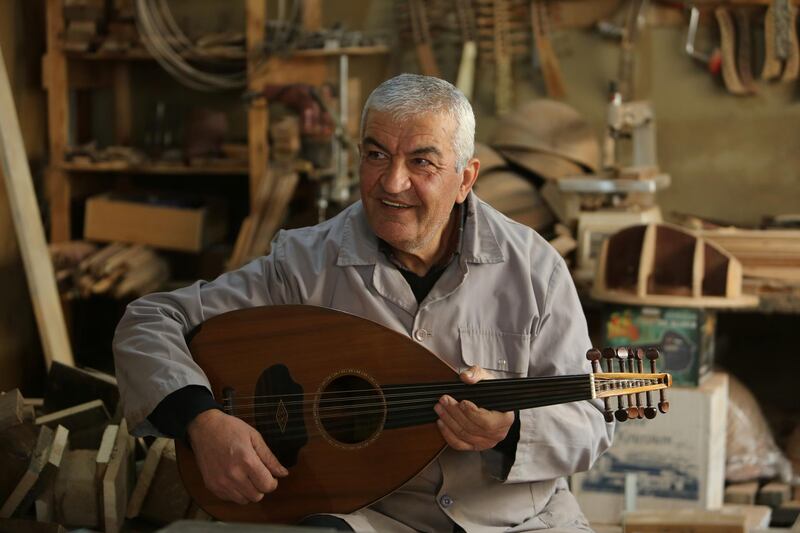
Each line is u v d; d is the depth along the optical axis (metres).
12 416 3.08
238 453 2.37
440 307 2.62
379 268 2.66
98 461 3.04
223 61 5.87
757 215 5.54
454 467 2.53
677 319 4.08
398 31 5.79
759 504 4.47
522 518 2.54
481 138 5.79
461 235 2.65
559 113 5.16
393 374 2.49
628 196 4.82
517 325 2.61
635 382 2.33
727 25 5.39
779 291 4.38
